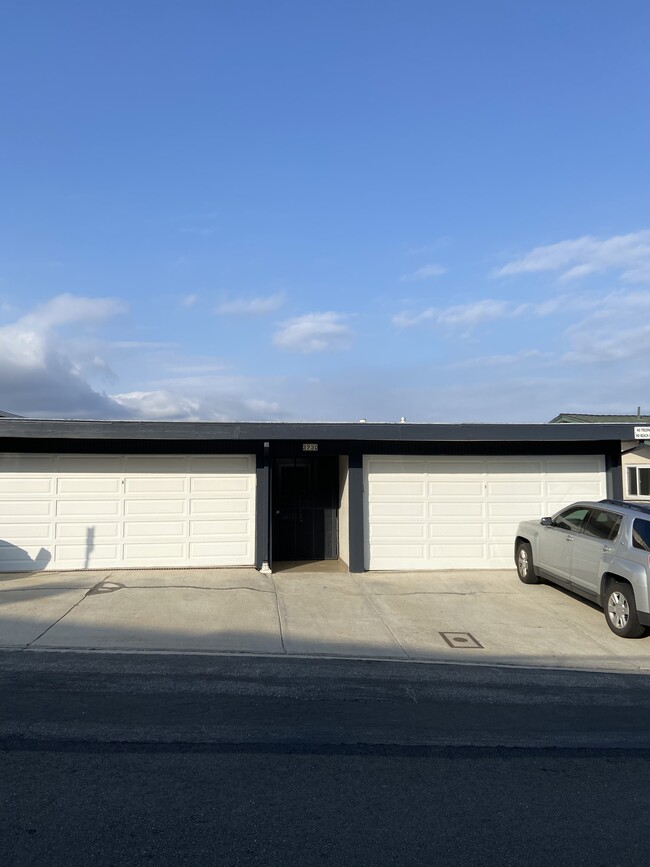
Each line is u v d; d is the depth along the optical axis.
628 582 9.05
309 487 14.71
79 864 3.56
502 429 12.41
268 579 12.02
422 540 13.23
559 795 4.56
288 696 6.50
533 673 7.63
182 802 4.29
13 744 5.15
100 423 11.82
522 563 12.31
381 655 8.15
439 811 4.29
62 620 9.20
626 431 12.47
